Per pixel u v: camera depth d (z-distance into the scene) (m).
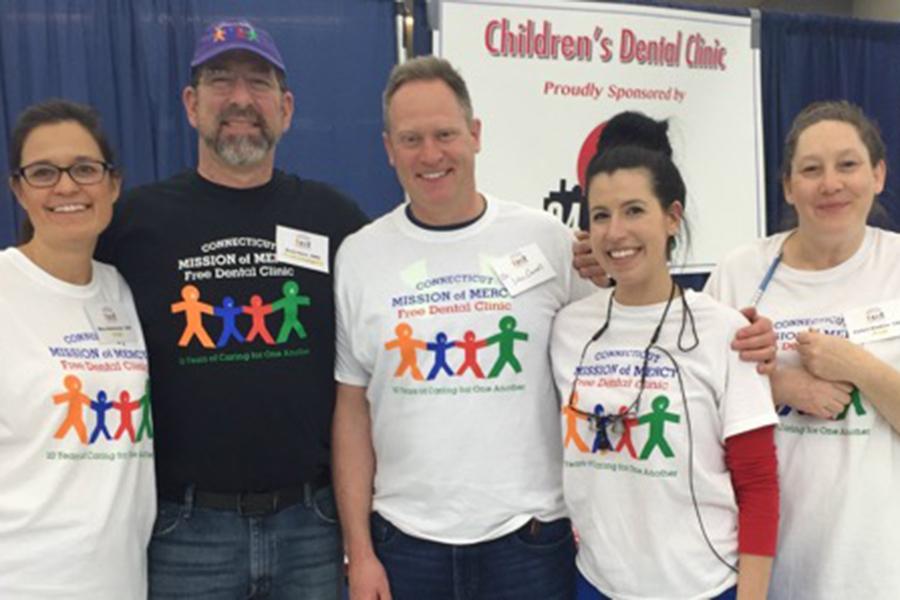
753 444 1.34
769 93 3.45
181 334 1.57
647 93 3.13
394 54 2.93
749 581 1.33
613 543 1.39
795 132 1.54
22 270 1.42
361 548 1.59
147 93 2.73
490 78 2.93
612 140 1.77
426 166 1.49
